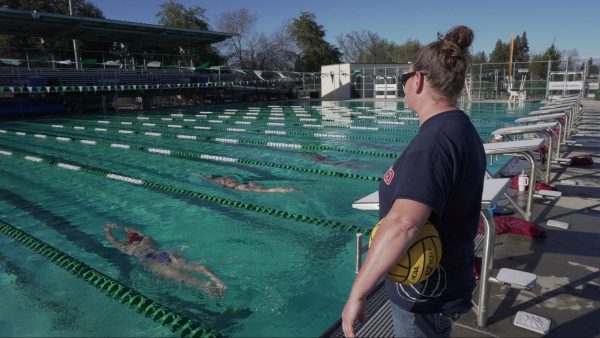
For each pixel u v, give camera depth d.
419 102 1.41
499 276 2.51
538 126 5.23
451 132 1.27
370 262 1.23
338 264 3.78
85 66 28.23
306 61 43.94
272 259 3.93
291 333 2.76
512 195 4.73
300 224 4.85
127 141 11.56
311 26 43.84
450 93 1.34
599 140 8.41
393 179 1.36
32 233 4.68
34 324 2.91
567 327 2.35
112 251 4.16
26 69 21.03
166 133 13.15
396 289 1.49
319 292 3.29
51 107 20.80
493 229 2.30
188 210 5.43
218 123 15.87
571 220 3.98
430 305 1.44
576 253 3.29
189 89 25.73
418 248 1.33
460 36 1.35
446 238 1.37
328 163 8.20
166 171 7.71
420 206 1.21
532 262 3.16
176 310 3.06
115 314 3.03
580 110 12.70
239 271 3.68
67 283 3.51
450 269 1.40
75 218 5.19
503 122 14.42
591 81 22.83
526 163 6.41
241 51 44.97
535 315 2.46
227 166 8.11
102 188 6.58
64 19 19.17
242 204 5.62
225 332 2.78
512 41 23.00
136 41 25.06
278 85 33.47
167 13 37.75
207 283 3.45
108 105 23.41
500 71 27.09
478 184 1.36
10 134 13.34
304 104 26.16
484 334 2.32
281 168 7.81
